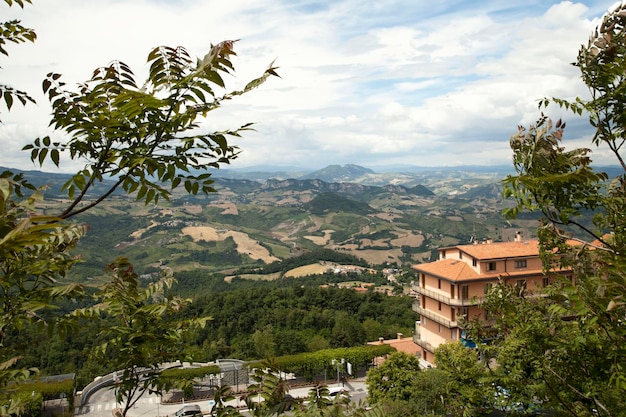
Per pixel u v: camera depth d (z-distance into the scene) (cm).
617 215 639
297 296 8612
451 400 1781
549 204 603
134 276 715
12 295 534
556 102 622
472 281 3819
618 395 711
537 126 613
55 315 539
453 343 3028
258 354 6284
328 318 7575
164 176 407
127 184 412
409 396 2997
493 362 2202
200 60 390
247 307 7750
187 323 702
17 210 405
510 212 641
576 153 581
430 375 2883
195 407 4081
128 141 410
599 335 676
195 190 432
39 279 590
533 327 850
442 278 4016
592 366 713
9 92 436
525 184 588
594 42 600
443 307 4069
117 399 677
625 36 593
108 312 651
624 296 504
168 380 694
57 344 5275
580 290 589
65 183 392
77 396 4550
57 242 576
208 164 430
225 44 363
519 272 3922
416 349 5431
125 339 669
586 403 815
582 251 677
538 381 1017
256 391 598
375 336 7088
